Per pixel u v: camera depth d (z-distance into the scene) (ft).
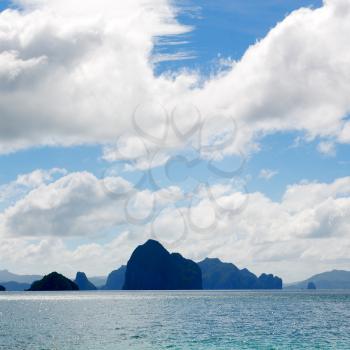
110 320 279.69
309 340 182.50
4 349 164.45
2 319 292.61
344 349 159.74
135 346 167.84
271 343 174.29
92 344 174.19
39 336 200.23
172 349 159.94
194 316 311.68
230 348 161.79
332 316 308.81
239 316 310.24
